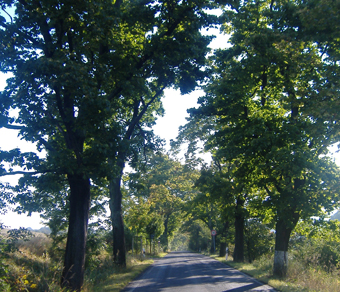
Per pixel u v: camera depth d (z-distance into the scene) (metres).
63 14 11.88
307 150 16.27
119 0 16.50
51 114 13.71
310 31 15.58
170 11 15.43
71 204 13.32
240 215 30.88
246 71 19.09
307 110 15.48
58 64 11.02
